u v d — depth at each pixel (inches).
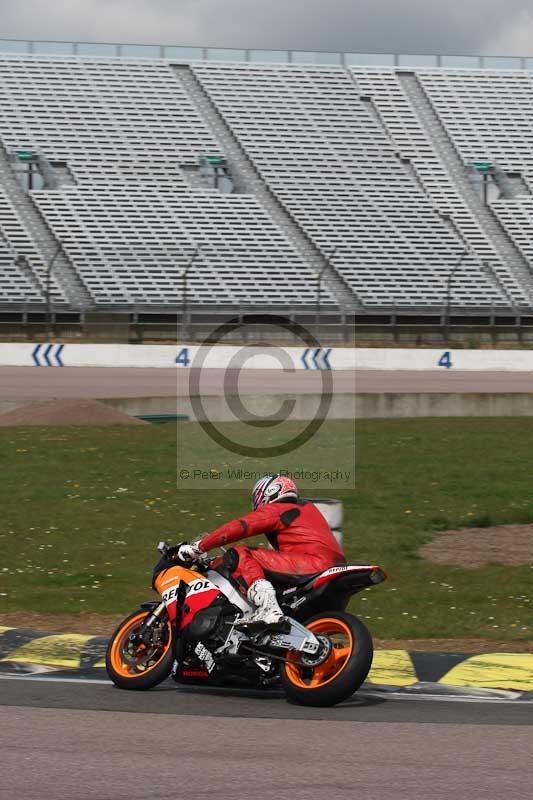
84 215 3348.9
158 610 494.0
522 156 3767.2
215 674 483.2
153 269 3213.6
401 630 651.5
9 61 3752.5
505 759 377.7
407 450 1408.7
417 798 333.4
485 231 3506.4
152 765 365.1
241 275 3253.0
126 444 1433.3
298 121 3774.6
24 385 2317.9
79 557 837.8
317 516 505.7
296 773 358.0
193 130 3673.7
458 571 808.9
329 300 3216.0
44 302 3029.0
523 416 1930.4
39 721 424.2
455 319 3164.4
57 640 600.4
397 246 3417.8
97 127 3612.2
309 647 454.6
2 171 3440.0
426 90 3944.4
